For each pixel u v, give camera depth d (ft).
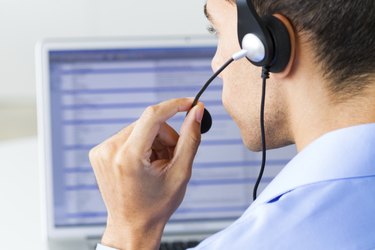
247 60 2.99
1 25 9.82
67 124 5.45
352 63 2.64
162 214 3.43
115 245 3.40
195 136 3.47
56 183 5.47
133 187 3.37
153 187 3.40
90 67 5.42
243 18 2.82
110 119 5.47
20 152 7.97
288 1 2.68
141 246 3.39
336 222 2.59
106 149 3.47
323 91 2.70
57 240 5.49
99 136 5.48
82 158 5.47
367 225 2.57
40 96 5.42
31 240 5.59
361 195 2.62
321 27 2.63
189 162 3.45
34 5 9.80
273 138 3.01
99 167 3.47
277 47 2.72
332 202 2.63
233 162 5.55
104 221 5.51
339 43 2.63
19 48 9.88
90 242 5.46
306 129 2.78
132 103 5.48
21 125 9.82
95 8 9.88
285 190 2.72
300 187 2.69
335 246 2.55
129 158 3.36
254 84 3.00
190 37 5.46
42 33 9.87
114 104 5.47
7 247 5.45
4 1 9.76
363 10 2.60
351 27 2.61
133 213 3.40
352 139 2.67
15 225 5.91
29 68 9.93
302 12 2.65
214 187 5.56
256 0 2.82
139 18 9.95
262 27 2.75
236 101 3.09
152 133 3.41
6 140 9.30
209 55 5.48
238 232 2.69
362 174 2.65
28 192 6.68
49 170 5.45
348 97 2.68
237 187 5.57
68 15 9.88
